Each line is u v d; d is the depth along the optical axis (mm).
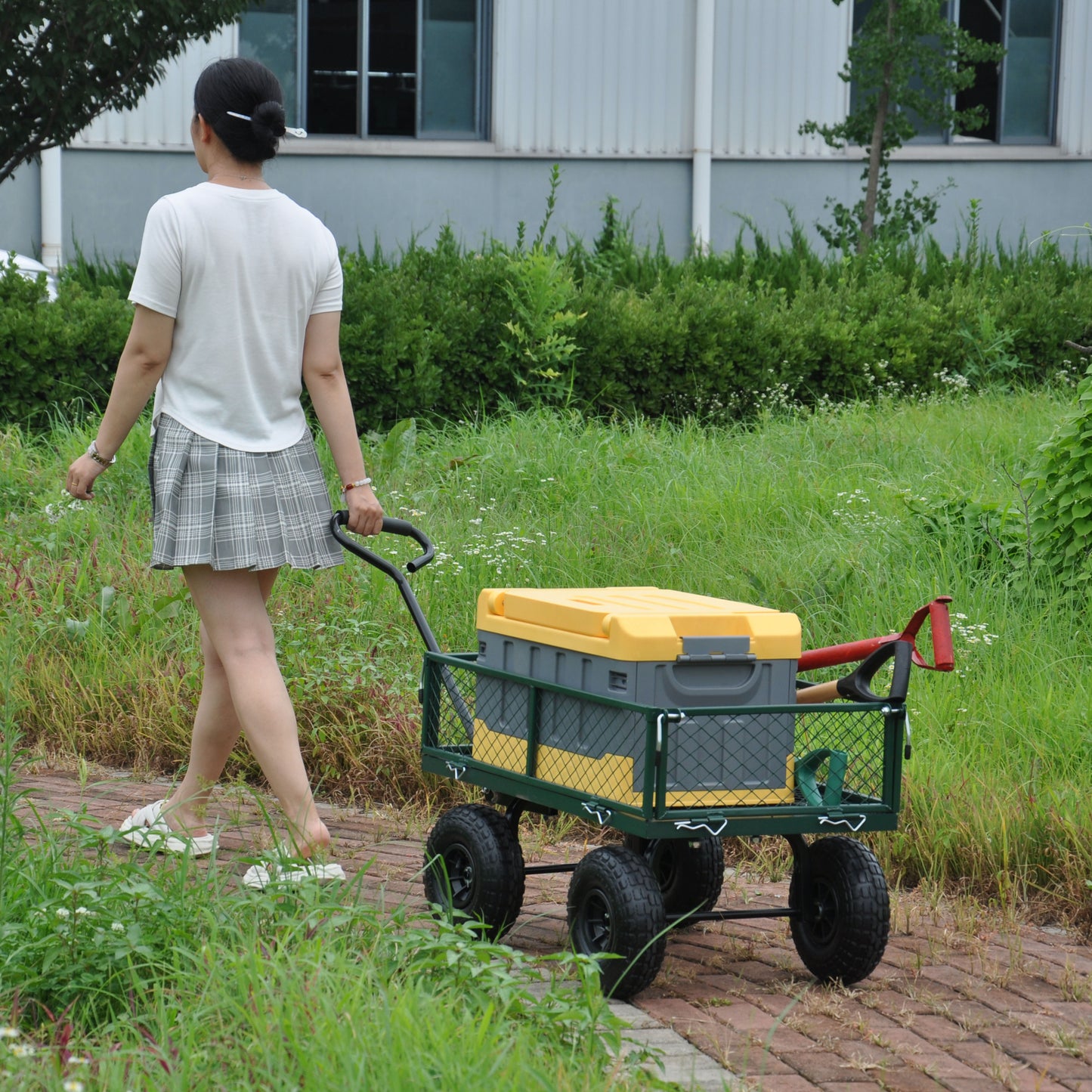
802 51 24141
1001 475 11570
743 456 12867
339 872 5441
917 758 7004
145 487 11461
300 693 7836
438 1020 3803
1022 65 25469
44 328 13711
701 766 4754
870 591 9234
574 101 23578
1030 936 5730
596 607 4941
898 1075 4277
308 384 5711
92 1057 3795
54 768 7527
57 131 14938
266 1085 3541
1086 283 19734
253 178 5559
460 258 17625
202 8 14586
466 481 11914
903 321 17688
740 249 20625
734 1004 4816
